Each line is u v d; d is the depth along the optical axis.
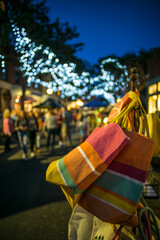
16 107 14.89
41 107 10.17
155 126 1.24
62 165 1.08
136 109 1.33
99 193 1.02
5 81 14.80
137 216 1.06
